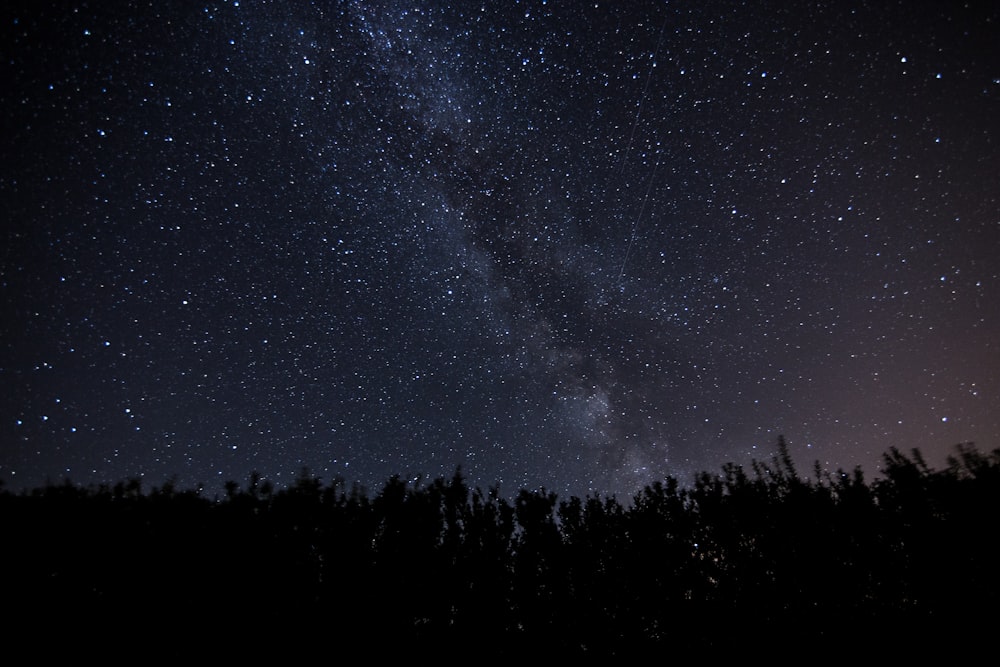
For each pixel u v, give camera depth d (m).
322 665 3.17
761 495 4.68
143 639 2.85
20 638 2.59
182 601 3.04
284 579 3.37
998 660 3.25
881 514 4.32
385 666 3.34
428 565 3.79
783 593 4.21
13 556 2.72
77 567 2.87
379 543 3.82
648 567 4.25
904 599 4.05
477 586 3.85
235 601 3.16
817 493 4.60
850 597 4.12
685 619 4.06
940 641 3.57
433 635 3.56
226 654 2.99
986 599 3.76
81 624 2.74
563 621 3.89
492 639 3.67
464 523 4.24
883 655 3.54
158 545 3.13
